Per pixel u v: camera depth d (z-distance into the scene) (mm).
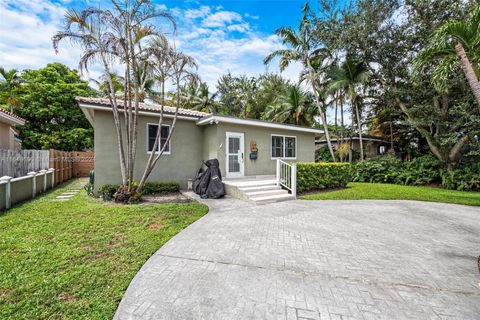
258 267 2949
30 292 2311
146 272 2775
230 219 5133
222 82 26078
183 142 9367
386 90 12297
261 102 23562
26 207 5820
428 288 2527
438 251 3535
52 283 2471
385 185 11305
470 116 9312
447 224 4977
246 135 9867
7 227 4258
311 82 14055
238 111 25891
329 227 4672
